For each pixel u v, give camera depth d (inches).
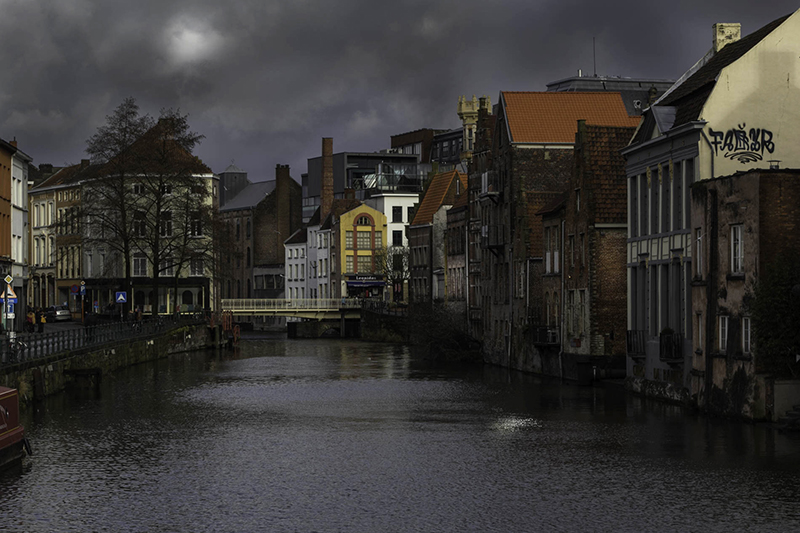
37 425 1578.5
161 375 2509.8
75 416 1686.8
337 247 5231.3
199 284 4554.6
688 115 1737.2
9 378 1675.7
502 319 2795.3
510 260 2682.1
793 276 1409.9
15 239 3184.1
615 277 2124.8
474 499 1055.0
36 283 5068.9
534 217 2564.0
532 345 2506.2
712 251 1552.7
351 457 1300.4
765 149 1680.6
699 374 1621.6
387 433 1504.7
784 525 940.0
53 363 1988.2
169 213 3376.0
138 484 1133.7
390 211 5295.3
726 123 1670.8
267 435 1488.7
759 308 1417.3
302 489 1107.3
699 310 1619.1
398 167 5374.0
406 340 4124.0
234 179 6481.3
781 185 1424.7
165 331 3235.7
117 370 2583.7
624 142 2153.1
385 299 4948.3
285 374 2561.5
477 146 3206.2
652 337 1860.2
